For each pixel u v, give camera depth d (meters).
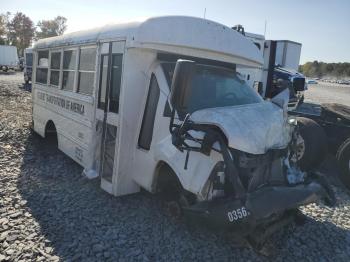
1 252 3.82
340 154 6.35
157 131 4.49
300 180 4.31
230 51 5.04
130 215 4.81
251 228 3.62
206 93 4.59
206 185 3.78
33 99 8.84
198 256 4.00
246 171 3.79
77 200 5.21
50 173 6.35
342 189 6.48
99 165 5.52
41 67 8.23
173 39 4.57
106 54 5.20
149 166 4.60
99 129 5.47
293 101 8.30
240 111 4.15
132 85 4.79
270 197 3.58
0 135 8.49
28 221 4.52
